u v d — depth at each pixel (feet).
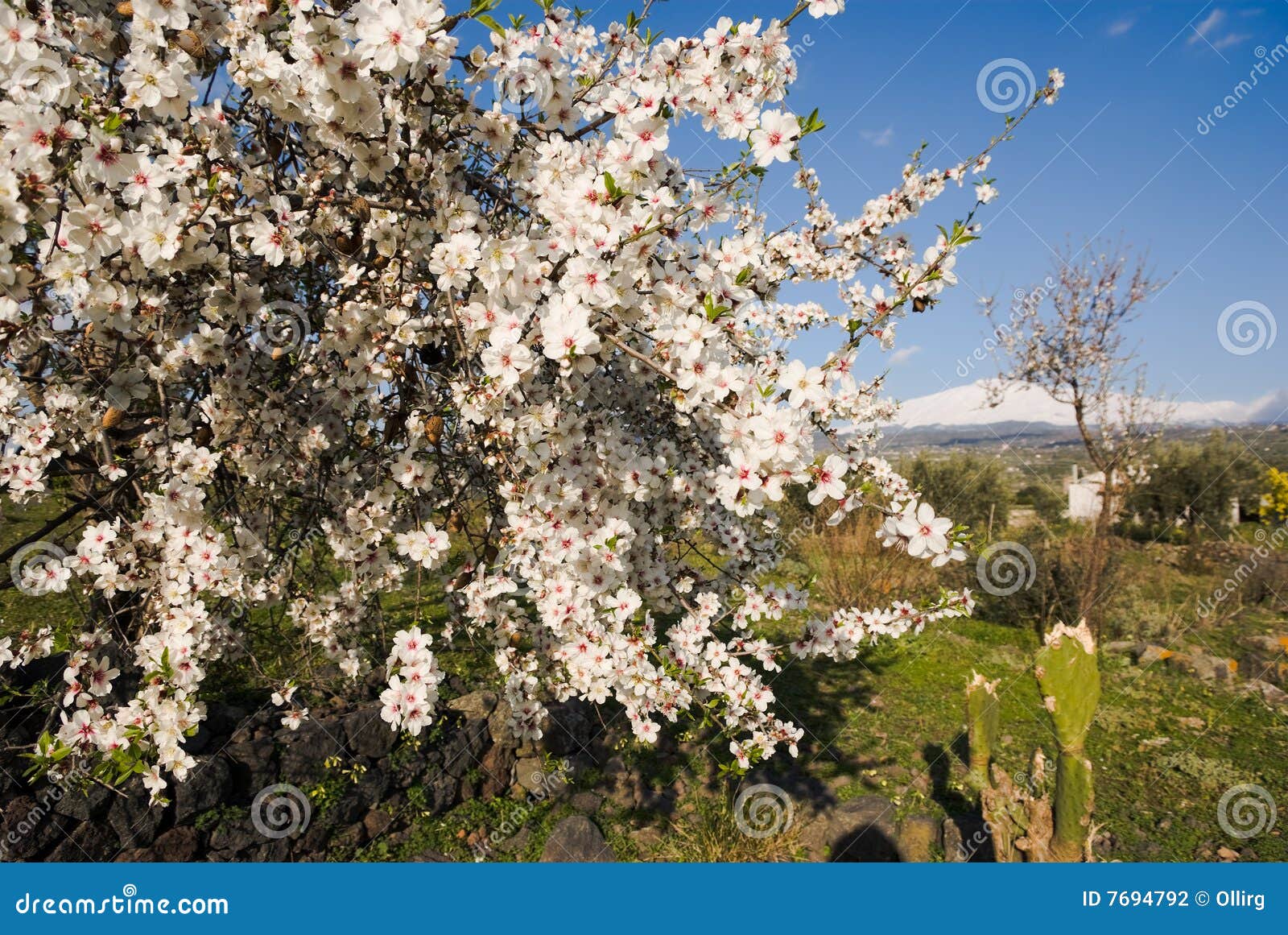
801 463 5.57
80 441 8.27
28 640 8.74
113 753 6.92
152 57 6.27
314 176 8.05
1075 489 34.81
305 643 11.87
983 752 12.22
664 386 8.80
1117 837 13.05
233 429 9.05
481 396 7.64
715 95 6.77
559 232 6.86
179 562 7.93
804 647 10.18
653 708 8.68
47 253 6.09
